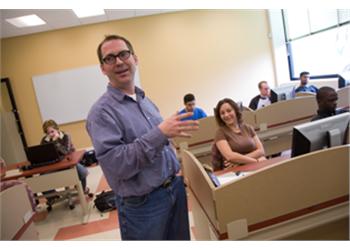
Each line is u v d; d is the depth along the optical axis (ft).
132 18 19.80
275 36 20.75
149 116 4.26
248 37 20.97
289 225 3.75
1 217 4.54
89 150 18.13
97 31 19.60
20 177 9.88
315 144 4.87
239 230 3.63
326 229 3.79
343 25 15.38
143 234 4.06
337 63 16.16
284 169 3.67
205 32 20.56
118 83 4.02
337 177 3.85
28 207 5.44
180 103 20.81
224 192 3.57
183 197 4.48
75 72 19.67
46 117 19.88
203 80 20.83
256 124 10.43
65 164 10.31
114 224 9.75
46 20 16.76
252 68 21.18
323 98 7.36
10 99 19.38
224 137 7.79
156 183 4.00
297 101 10.60
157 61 20.35
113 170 3.66
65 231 9.89
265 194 3.65
